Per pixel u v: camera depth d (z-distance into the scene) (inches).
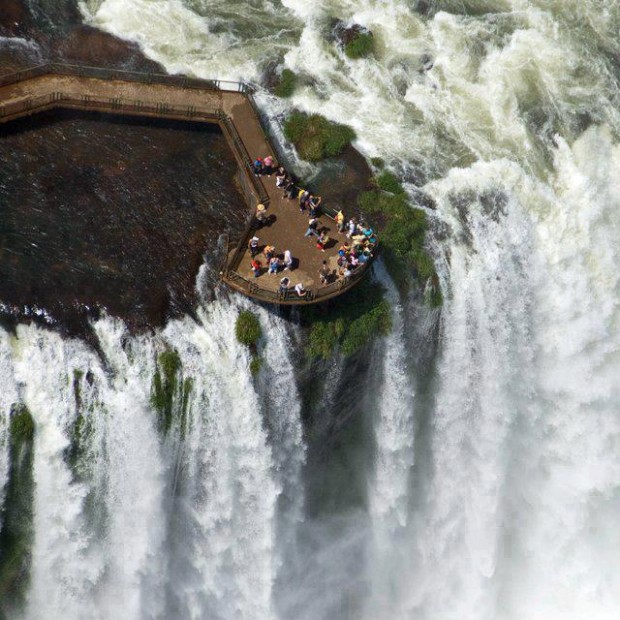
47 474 2053.4
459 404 2369.6
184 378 2108.8
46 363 2069.4
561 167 2583.7
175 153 2449.6
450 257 2362.2
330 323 2198.6
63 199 2325.3
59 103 2409.0
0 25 2600.9
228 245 2250.2
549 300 2428.6
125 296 2178.9
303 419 2214.6
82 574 2164.1
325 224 2283.5
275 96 2618.1
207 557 2272.4
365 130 2586.1
